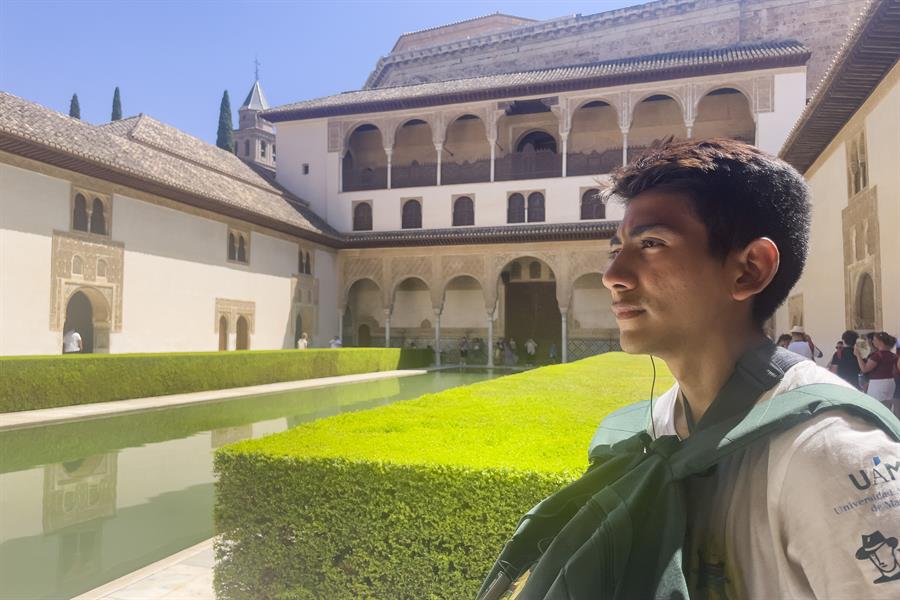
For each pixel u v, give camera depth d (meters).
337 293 24.92
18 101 14.71
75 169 13.91
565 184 22.34
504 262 22.92
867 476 0.50
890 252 9.02
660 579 0.58
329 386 15.42
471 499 2.11
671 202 0.67
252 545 2.44
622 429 0.89
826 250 12.94
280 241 21.48
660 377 5.01
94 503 5.12
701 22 24.42
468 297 25.81
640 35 25.47
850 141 11.16
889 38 8.20
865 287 10.70
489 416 3.04
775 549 0.55
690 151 0.69
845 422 0.54
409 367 22.28
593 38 26.25
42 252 13.15
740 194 0.65
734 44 22.69
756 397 0.63
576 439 2.51
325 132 25.48
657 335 0.68
